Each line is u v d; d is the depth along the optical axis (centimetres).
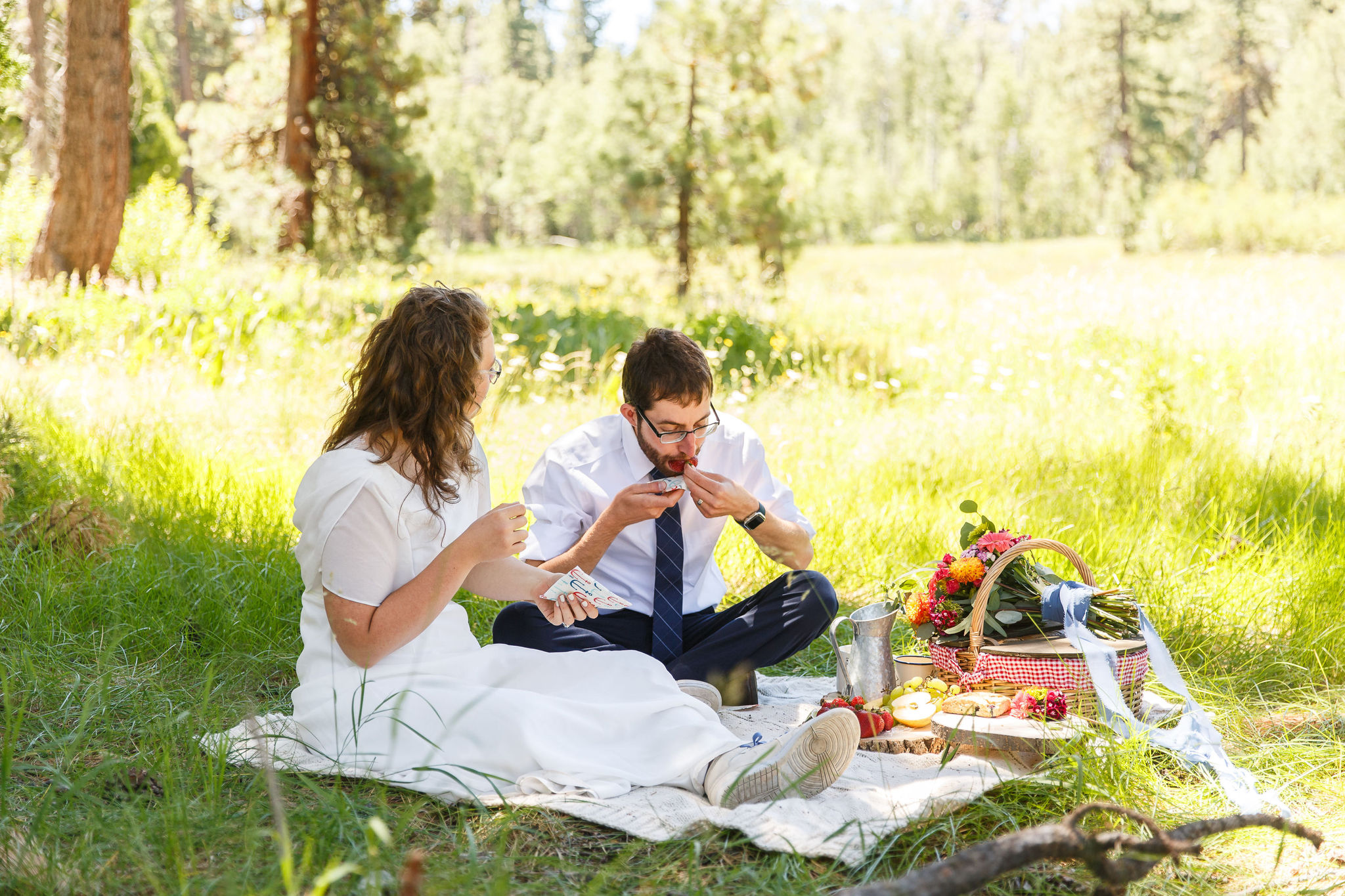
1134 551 459
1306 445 627
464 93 7575
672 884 218
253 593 387
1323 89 5381
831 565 465
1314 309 1077
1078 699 296
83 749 276
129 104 1144
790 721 314
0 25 984
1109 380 819
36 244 1121
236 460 571
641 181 1845
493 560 281
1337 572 423
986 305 1186
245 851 215
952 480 603
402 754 255
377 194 2122
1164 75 5606
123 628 357
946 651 319
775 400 760
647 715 262
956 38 10069
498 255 4922
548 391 759
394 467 267
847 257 4238
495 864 218
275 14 2053
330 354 822
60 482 494
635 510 296
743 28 1802
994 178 6800
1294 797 272
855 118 8725
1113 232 4684
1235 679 354
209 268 1202
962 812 251
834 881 221
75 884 203
